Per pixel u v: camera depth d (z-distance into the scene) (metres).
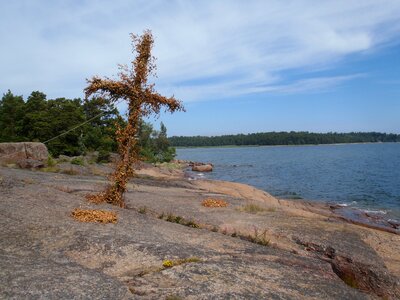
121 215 10.00
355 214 24.69
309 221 12.55
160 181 25.55
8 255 6.04
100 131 54.62
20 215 8.35
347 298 6.21
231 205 14.96
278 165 87.81
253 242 9.98
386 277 8.73
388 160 99.56
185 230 9.49
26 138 50.03
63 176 19.33
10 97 64.25
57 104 55.88
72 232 7.54
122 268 6.18
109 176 12.39
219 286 5.62
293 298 5.65
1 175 14.26
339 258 9.31
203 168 69.62
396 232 19.56
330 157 122.38
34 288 4.68
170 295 5.09
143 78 11.66
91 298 4.64
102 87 11.25
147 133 74.62
